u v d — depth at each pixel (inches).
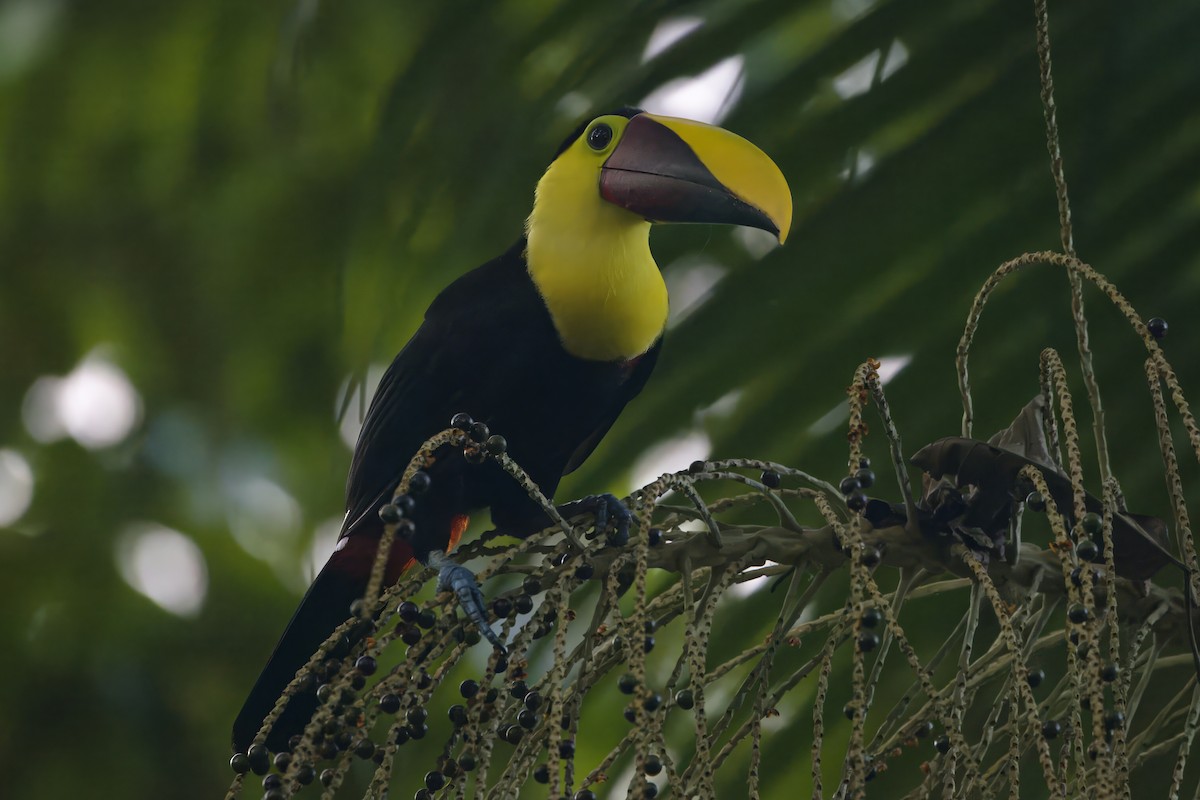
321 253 530.3
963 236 225.6
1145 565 178.5
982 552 180.5
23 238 563.2
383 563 157.9
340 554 263.9
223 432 531.2
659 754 150.2
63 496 522.0
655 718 147.6
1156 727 188.7
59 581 497.7
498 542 333.4
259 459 526.0
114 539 510.0
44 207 563.8
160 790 460.4
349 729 168.1
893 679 222.2
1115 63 225.8
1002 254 224.2
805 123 239.0
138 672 476.4
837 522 162.7
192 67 532.4
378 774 159.3
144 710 469.4
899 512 187.3
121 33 530.9
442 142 261.1
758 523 225.6
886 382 224.1
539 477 293.6
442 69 263.3
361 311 280.1
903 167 228.7
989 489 180.7
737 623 224.2
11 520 516.7
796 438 225.9
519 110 260.2
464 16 263.6
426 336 281.3
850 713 159.9
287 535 516.7
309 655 255.8
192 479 522.3
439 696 364.5
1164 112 222.8
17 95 543.8
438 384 278.5
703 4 245.1
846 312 227.0
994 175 225.9
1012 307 224.1
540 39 256.4
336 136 503.8
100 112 547.2
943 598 222.1
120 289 550.6
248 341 537.6
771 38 247.4
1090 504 175.2
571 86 249.8
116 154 551.2
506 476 278.5
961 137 227.6
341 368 362.3
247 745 243.3
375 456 276.4
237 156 525.3
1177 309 219.3
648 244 289.4
